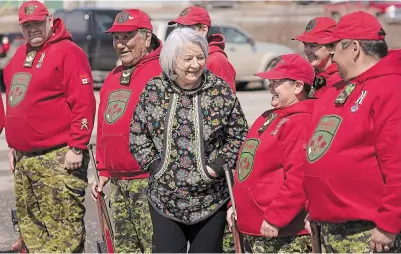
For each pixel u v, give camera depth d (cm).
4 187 1914
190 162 990
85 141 1235
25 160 1255
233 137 1007
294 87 968
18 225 1296
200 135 989
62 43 1239
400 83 845
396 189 834
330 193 866
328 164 863
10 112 1255
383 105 840
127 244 1177
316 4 5031
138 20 1155
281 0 5106
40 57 1238
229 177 976
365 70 861
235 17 5053
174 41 976
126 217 1170
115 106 1155
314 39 1070
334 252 886
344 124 859
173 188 993
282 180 963
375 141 847
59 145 1244
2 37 3425
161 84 1005
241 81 3778
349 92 866
